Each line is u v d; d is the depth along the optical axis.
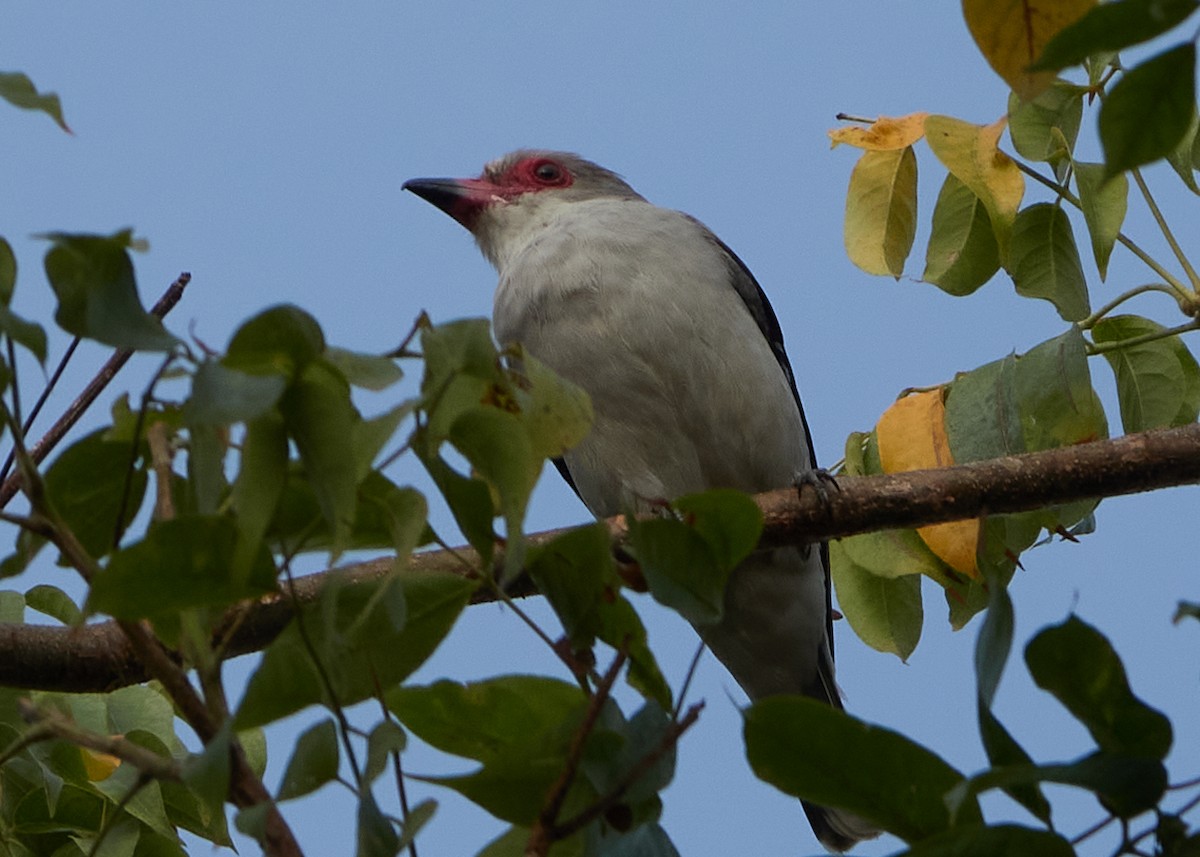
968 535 7.87
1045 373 7.80
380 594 4.04
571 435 4.21
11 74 4.09
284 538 4.16
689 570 4.30
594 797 4.20
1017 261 7.93
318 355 3.89
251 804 4.03
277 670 4.11
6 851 6.30
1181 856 3.91
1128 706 4.05
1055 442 8.27
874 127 8.07
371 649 4.36
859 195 8.33
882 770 3.99
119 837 6.17
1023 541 8.20
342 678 4.17
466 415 4.12
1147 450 7.72
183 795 6.38
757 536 4.29
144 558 3.89
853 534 8.13
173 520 3.88
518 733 4.54
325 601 3.97
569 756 4.05
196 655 4.28
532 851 4.00
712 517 4.30
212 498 3.96
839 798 4.04
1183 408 8.59
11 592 6.91
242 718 4.09
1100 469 7.74
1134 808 3.92
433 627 4.39
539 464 4.21
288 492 4.11
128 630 4.07
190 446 4.07
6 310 3.94
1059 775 3.87
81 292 3.88
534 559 4.40
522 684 4.50
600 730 4.15
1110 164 3.74
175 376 3.99
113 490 4.41
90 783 6.28
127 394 4.39
